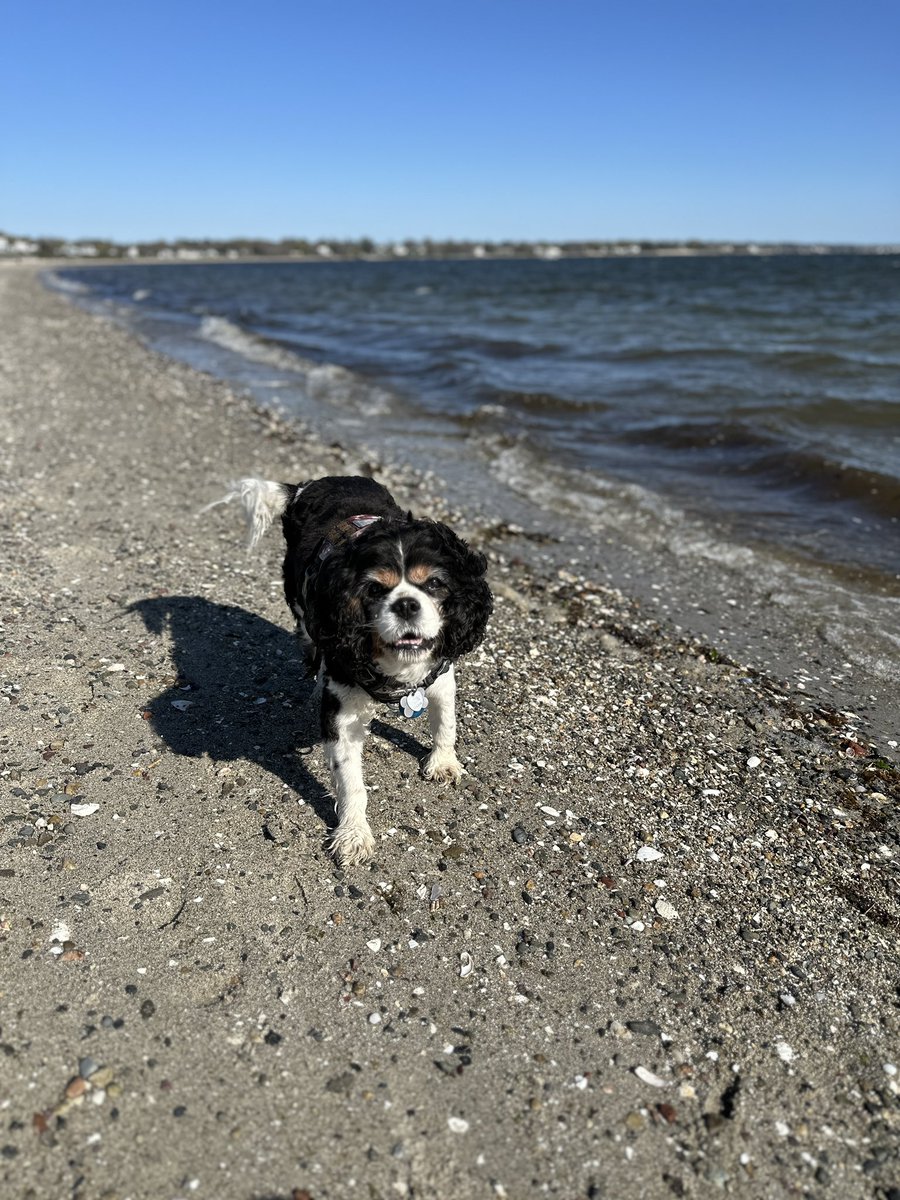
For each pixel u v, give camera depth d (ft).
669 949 3.32
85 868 3.46
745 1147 2.63
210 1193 2.40
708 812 4.08
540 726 4.66
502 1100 2.71
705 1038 2.97
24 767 3.97
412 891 3.51
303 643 4.75
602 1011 3.05
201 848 3.61
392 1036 2.89
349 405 13.01
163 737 4.27
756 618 6.10
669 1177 2.54
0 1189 2.36
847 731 4.78
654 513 8.13
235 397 12.91
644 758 4.45
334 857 3.64
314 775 4.12
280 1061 2.78
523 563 6.91
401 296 37.93
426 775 4.17
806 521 7.91
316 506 4.36
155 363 15.96
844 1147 2.65
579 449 10.52
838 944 3.38
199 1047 2.80
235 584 5.99
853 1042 2.98
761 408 11.57
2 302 27.84
